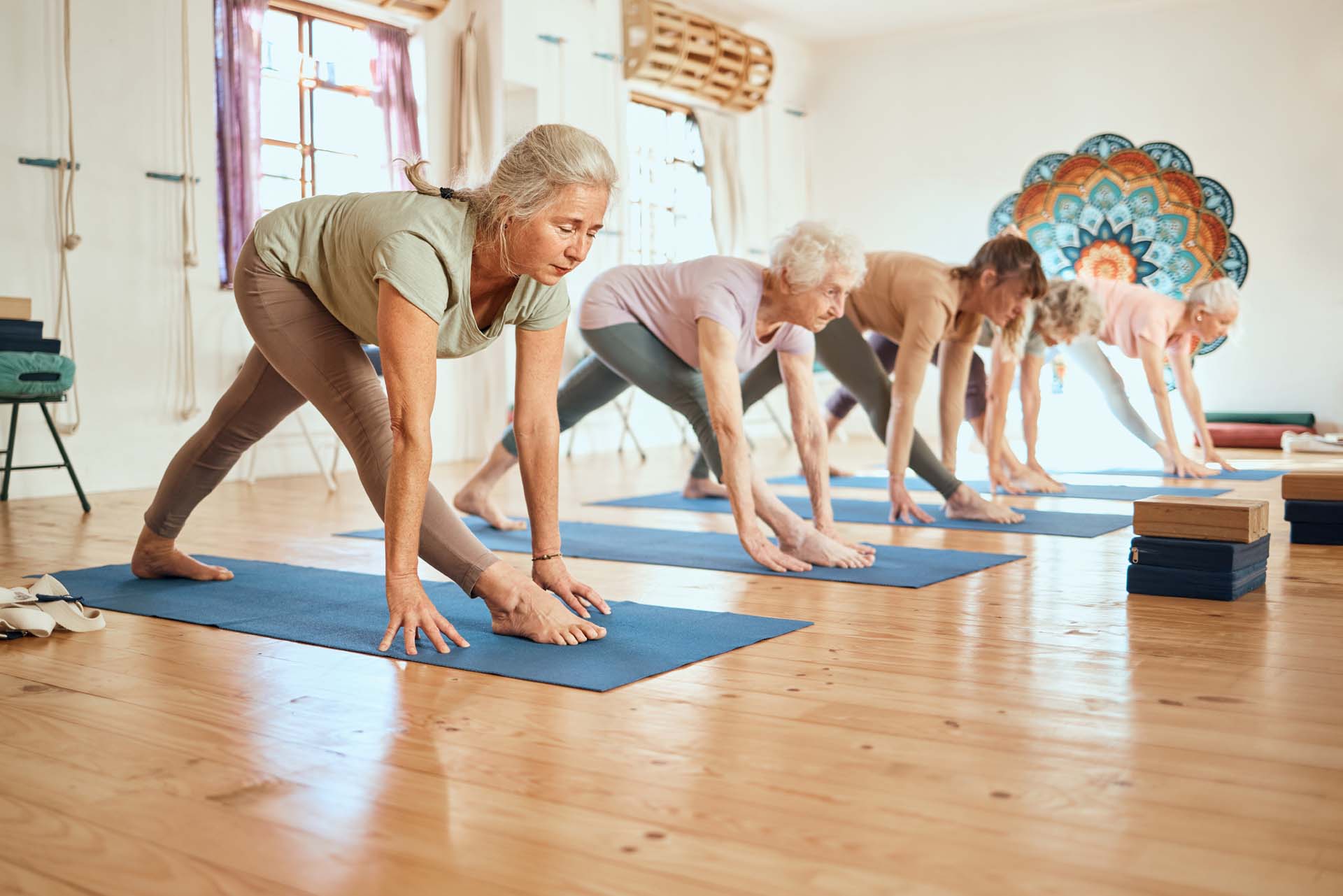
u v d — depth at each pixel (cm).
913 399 409
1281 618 250
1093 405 938
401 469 219
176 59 601
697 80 921
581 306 354
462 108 745
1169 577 276
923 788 149
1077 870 124
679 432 941
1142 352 575
